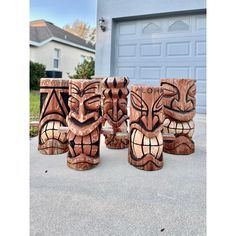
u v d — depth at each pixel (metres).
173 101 2.60
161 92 2.18
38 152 2.62
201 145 3.03
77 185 1.81
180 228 1.30
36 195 1.63
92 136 2.14
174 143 2.63
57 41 12.59
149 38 5.75
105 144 3.01
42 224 1.32
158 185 1.84
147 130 2.15
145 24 5.75
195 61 5.39
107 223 1.34
